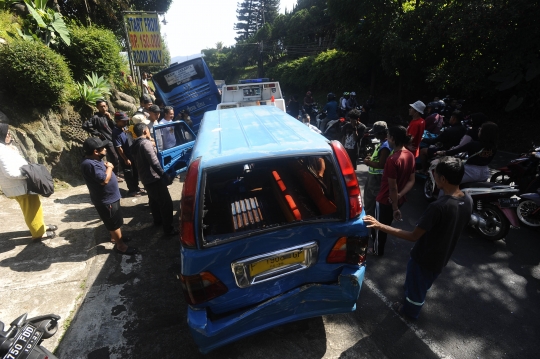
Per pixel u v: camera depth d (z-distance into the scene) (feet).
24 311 9.91
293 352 8.30
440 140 18.04
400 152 10.61
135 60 37.17
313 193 10.39
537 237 13.94
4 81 18.98
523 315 9.44
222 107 24.86
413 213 16.85
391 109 54.60
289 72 98.12
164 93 30.09
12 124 18.60
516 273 11.48
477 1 28.99
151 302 10.37
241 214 9.89
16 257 12.67
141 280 11.51
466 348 8.31
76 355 8.38
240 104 25.12
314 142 7.93
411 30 40.86
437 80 37.17
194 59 29.27
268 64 144.77
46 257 12.76
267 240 7.01
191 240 6.69
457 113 17.53
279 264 7.28
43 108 20.44
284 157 7.32
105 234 14.76
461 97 41.14
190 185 6.84
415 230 7.78
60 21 25.67
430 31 36.99
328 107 30.81
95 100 24.08
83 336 8.98
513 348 8.27
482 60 31.48
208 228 9.91
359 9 47.34
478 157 14.10
